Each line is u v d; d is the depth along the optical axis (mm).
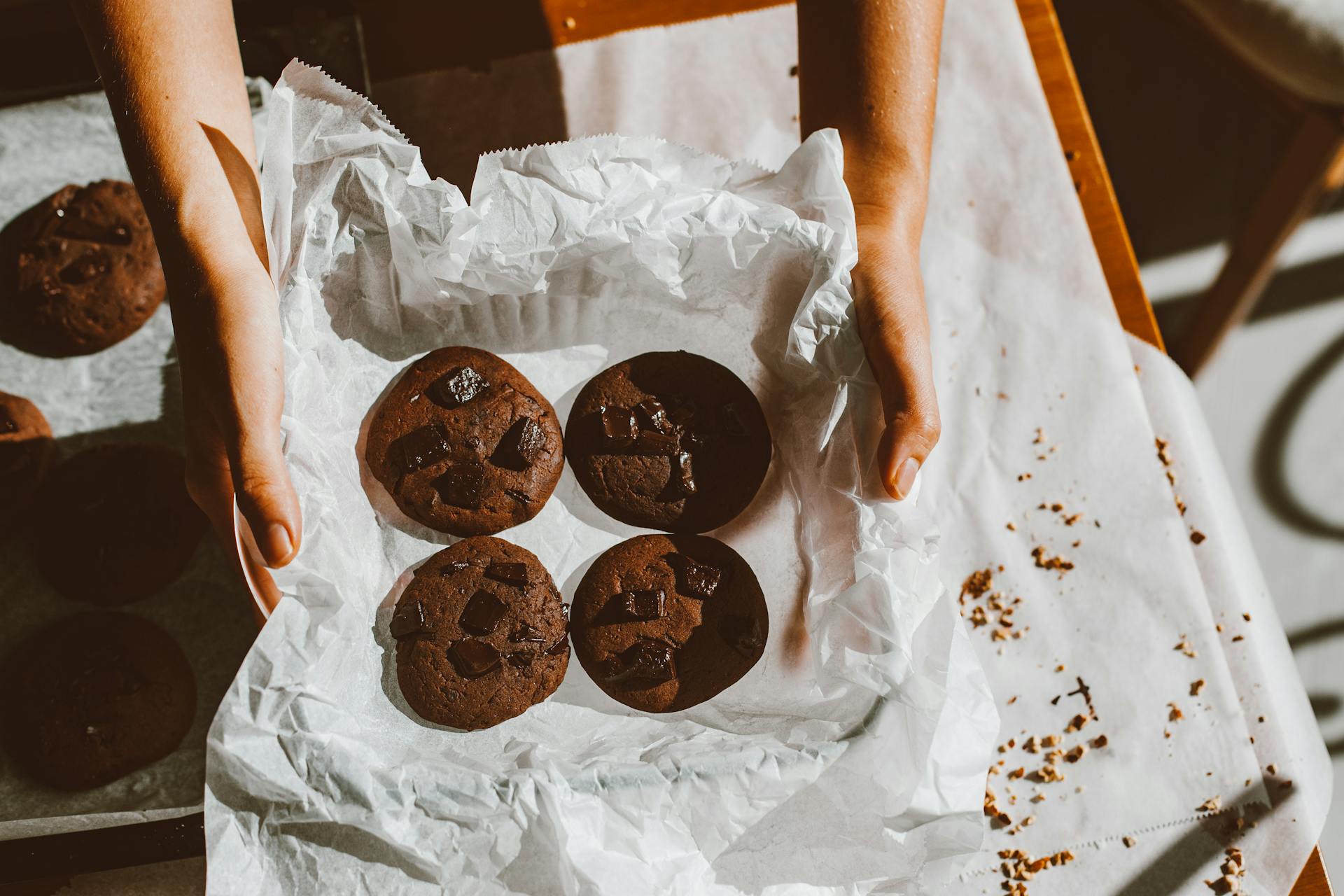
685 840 584
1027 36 816
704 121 792
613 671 649
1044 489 746
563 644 658
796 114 793
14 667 698
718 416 680
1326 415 1045
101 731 681
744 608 656
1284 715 710
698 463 676
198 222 624
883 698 585
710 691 646
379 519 667
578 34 799
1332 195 1093
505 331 684
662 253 635
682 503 676
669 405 680
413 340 679
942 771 580
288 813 571
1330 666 994
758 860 589
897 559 598
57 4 770
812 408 653
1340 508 1025
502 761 613
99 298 733
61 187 757
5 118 756
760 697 637
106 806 679
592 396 687
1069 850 693
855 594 596
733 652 652
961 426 756
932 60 681
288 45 731
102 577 700
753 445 679
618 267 646
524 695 646
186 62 644
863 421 622
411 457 663
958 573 735
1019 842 696
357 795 570
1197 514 740
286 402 611
